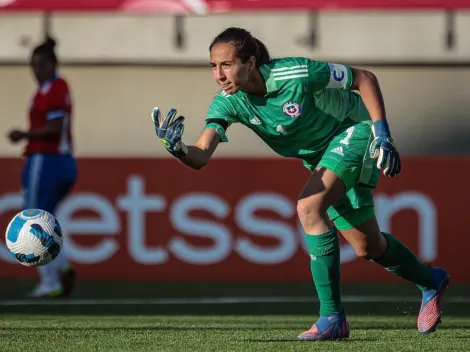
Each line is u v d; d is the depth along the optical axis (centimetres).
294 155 1741
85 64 5328
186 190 3453
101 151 5334
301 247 3412
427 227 3400
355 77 1658
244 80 1596
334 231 1664
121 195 3462
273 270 3419
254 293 3066
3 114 5319
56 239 1780
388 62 5241
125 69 5334
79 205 3466
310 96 1636
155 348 1577
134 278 3453
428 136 5259
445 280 1838
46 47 2886
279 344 1628
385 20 5231
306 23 5231
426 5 5259
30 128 2909
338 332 1688
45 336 1769
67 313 2469
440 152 5259
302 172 3425
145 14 5294
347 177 1658
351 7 5275
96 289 3175
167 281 3438
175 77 5322
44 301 2806
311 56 5231
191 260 3444
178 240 3453
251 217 3431
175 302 2791
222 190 3438
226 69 1584
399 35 5228
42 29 5312
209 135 1659
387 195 3403
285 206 3422
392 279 3406
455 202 3397
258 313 2494
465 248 3397
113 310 2564
